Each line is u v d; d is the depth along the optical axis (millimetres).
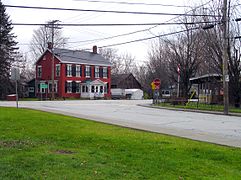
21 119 15266
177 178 6598
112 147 9414
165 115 25438
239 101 34969
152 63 68625
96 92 70875
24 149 8727
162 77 65312
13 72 26500
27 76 89438
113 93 77312
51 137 10898
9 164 7156
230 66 33875
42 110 23812
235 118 24109
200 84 43281
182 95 45062
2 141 9922
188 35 42906
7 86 62656
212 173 7105
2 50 62594
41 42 80688
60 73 66812
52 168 6902
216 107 35031
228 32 30328
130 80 86938
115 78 87125
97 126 14438
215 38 34312
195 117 24219
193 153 9070
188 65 43656
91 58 72688
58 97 65000
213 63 38469
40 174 6488
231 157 8750
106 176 6480
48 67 69188
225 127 17484
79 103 42500
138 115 24578
